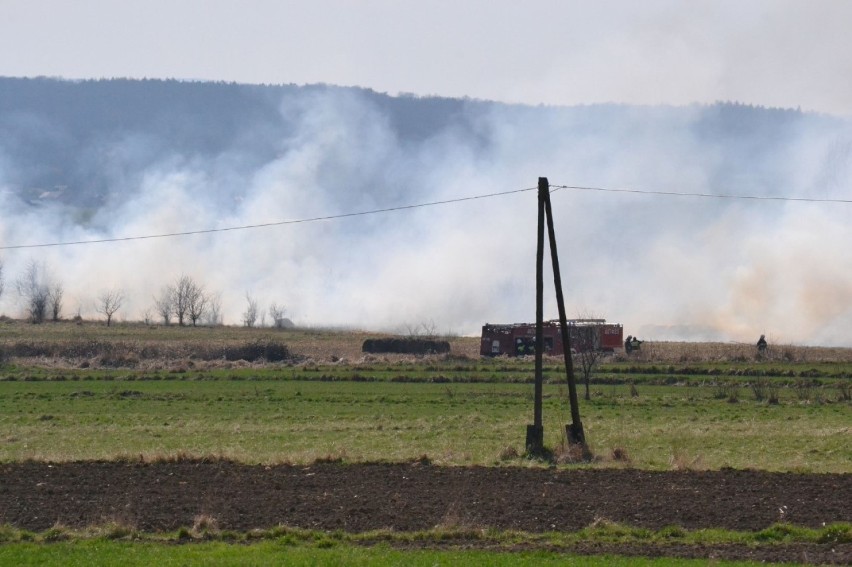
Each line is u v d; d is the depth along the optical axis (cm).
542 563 8219
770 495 11506
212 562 8212
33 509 10900
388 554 8625
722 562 8344
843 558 8594
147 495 11650
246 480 12656
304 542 9256
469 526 9706
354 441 17775
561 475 12988
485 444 17100
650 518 10300
